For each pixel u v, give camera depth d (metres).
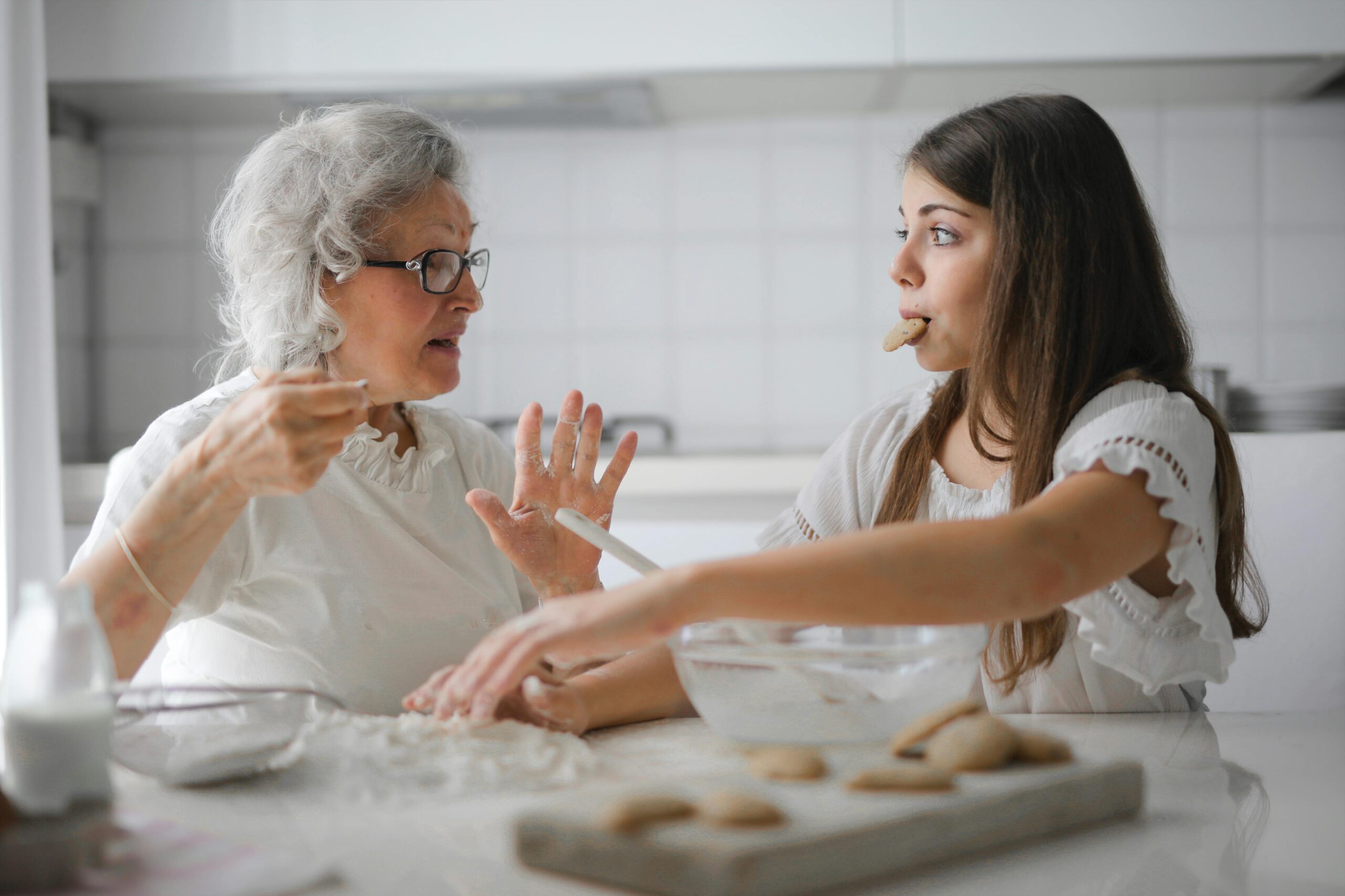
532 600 1.31
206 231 2.90
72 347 2.83
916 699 0.69
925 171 1.06
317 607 1.09
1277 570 1.72
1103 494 0.79
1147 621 0.92
